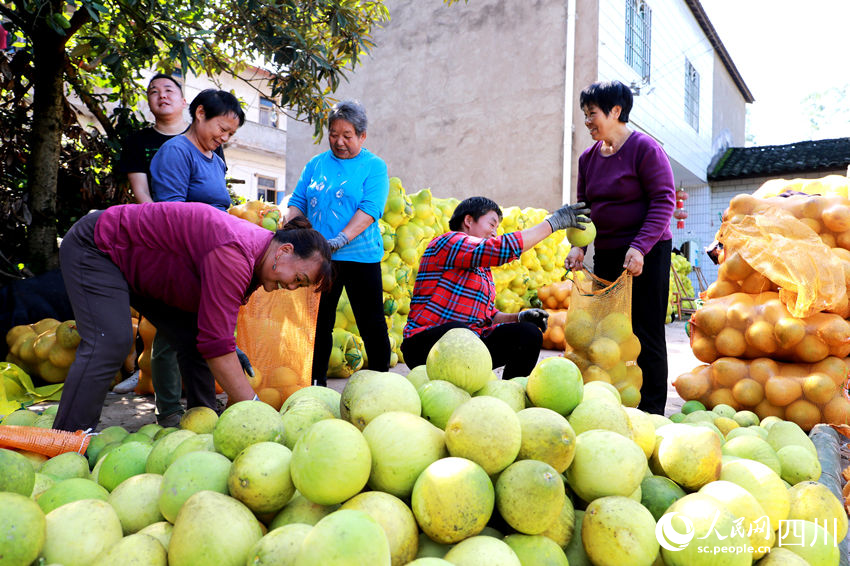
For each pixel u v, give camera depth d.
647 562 1.28
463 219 3.24
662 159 3.27
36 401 3.74
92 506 1.31
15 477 1.35
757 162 14.90
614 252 3.47
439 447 1.44
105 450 1.86
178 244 2.34
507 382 1.81
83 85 6.34
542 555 1.27
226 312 2.22
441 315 3.11
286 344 3.32
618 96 3.31
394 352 5.72
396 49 11.42
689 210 15.39
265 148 22.75
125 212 2.44
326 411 1.67
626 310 3.24
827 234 3.76
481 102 10.33
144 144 3.81
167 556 1.21
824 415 3.43
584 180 3.69
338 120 3.84
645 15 11.16
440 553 1.31
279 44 5.26
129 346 2.53
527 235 2.88
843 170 13.19
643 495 1.55
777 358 3.72
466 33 10.52
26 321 4.45
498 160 10.10
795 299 3.55
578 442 1.53
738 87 18.00
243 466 1.32
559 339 6.97
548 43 9.58
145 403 3.95
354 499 1.30
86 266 2.43
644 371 3.39
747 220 3.89
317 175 4.08
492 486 1.32
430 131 10.93
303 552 1.05
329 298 3.89
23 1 4.59
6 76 5.39
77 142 6.38
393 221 5.91
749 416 3.07
